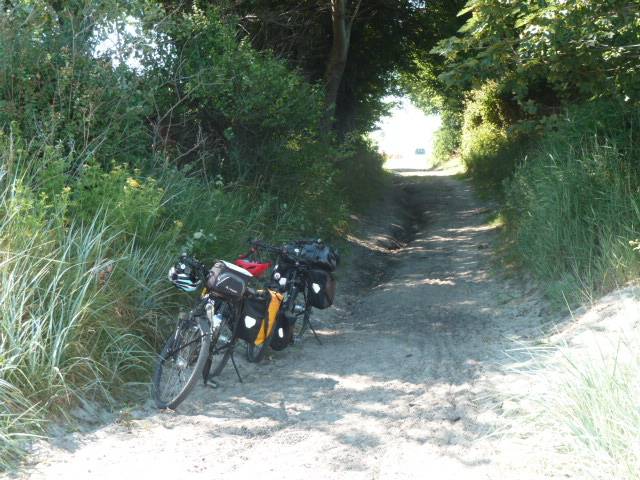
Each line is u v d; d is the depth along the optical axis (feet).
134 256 21.31
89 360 17.06
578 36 27.89
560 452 13.43
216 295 19.06
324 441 15.80
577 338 21.06
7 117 23.56
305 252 25.18
